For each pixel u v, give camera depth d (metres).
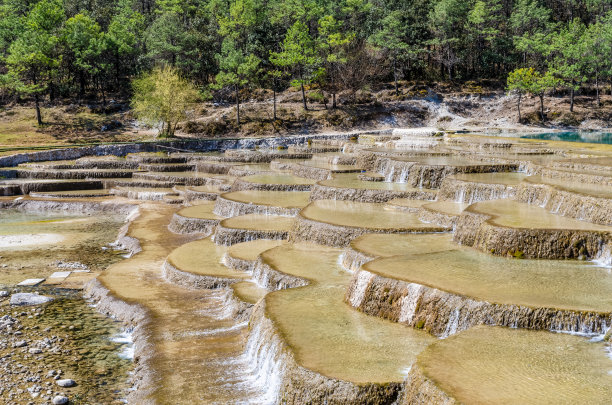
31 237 34.72
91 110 81.06
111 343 19.25
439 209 26.34
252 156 53.56
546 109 83.31
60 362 17.66
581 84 90.44
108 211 42.94
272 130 77.69
